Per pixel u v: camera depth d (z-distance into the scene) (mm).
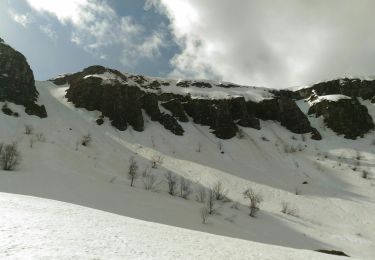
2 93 93375
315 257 21375
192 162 88875
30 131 81438
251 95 140125
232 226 49906
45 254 11078
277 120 134250
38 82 131875
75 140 84000
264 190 77062
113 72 129750
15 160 55719
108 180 61969
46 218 17922
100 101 111250
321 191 81500
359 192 82938
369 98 149500
